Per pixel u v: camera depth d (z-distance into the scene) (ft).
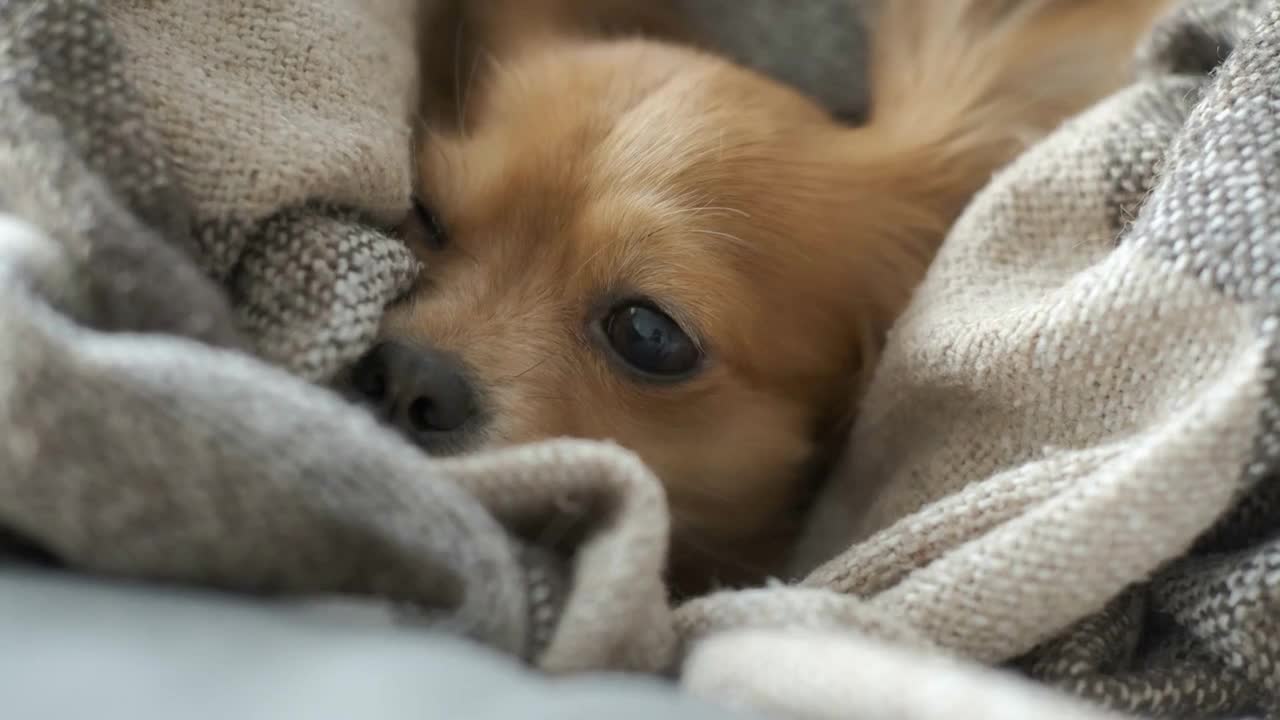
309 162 0.95
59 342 0.77
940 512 0.93
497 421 1.07
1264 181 0.93
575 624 0.83
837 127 1.21
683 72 1.16
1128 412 0.95
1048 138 1.07
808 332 1.14
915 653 0.84
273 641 0.73
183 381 0.79
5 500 0.79
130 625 0.72
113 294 0.83
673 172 1.11
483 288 1.11
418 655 0.73
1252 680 0.91
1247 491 0.92
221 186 0.93
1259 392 0.89
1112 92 1.17
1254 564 0.91
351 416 0.82
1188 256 0.93
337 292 0.94
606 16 1.33
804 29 1.33
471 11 1.29
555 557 0.88
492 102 1.18
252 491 0.79
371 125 1.00
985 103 1.25
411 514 0.81
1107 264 0.96
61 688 0.66
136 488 0.77
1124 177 1.03
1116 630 0.93
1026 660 0.92
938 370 1.01
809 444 1.17
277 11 0.98
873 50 1.32
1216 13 1.05
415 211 1.13
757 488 1.15
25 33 0.88
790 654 0.82
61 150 0.85
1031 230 1.04
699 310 1.10
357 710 0.66
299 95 0.98
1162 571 0.94
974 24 1.29
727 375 1.12
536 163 1.12
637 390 1.11
